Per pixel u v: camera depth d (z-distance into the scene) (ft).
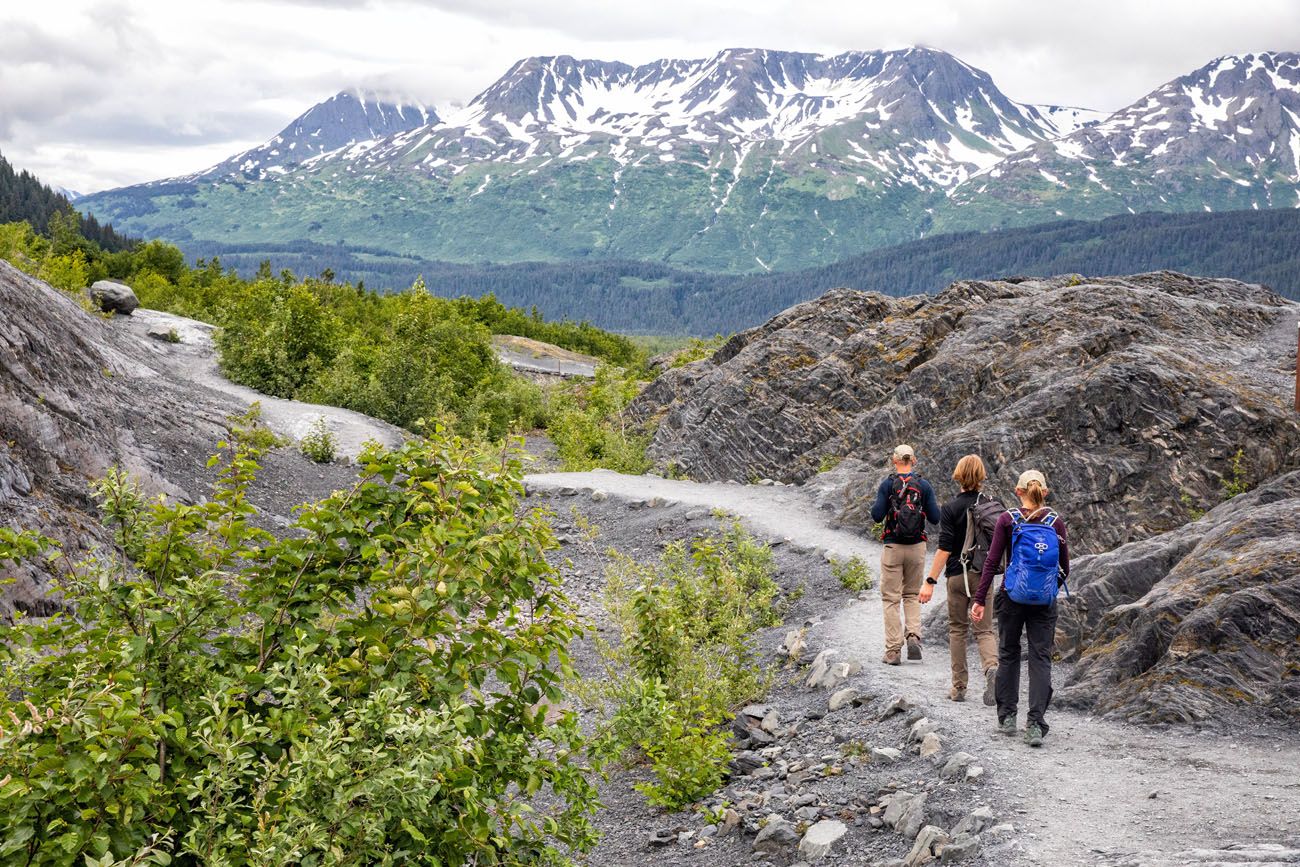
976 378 73.72
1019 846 18.52
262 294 124.57
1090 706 28.14
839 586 49.96
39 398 49.37
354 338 138.00
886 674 33.65
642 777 29.81
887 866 19.88
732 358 106.63
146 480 52.90
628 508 73.20
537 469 97.45
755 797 25.75
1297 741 24.00
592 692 34.91
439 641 16.35
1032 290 95.81
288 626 15.96
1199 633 27.76
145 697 14.26
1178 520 54.03
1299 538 30.78
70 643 14.85
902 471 36.06
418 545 16.03
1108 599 34.65
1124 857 17.33
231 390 105.40
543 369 247.50
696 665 33.35
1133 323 71.51
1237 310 79.41
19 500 39.73
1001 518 26.25
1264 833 17.95
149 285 242.58
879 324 98.32
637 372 192.85
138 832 12.84
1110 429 58.18
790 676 37.60
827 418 90.99
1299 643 26.86
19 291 65.36
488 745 16.26
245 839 13.03
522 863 16.25
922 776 24.03
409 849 14.11
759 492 76.18
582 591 56.18
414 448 17.49
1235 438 55.67
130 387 71.72
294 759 13.00
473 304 281.74
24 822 11.93
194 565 16.17
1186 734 25.11
